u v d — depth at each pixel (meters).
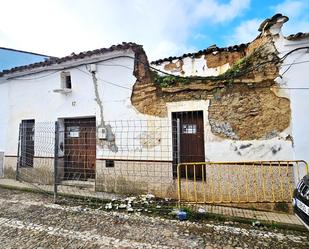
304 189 3.26
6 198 6.07
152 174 5.96
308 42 4.67
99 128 6.64
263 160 4.96
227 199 5.19
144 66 6.15
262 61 5.02
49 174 7.45
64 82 7.46
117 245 3.56
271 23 4.88
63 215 4.81
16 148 8.27
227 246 3.51
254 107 5.07
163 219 4.55
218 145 5.34
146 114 6.11
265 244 3.57
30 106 8.01
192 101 5.61
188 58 5.70
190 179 5.66
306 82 4.71
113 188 6.39
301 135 4.72
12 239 3.77
